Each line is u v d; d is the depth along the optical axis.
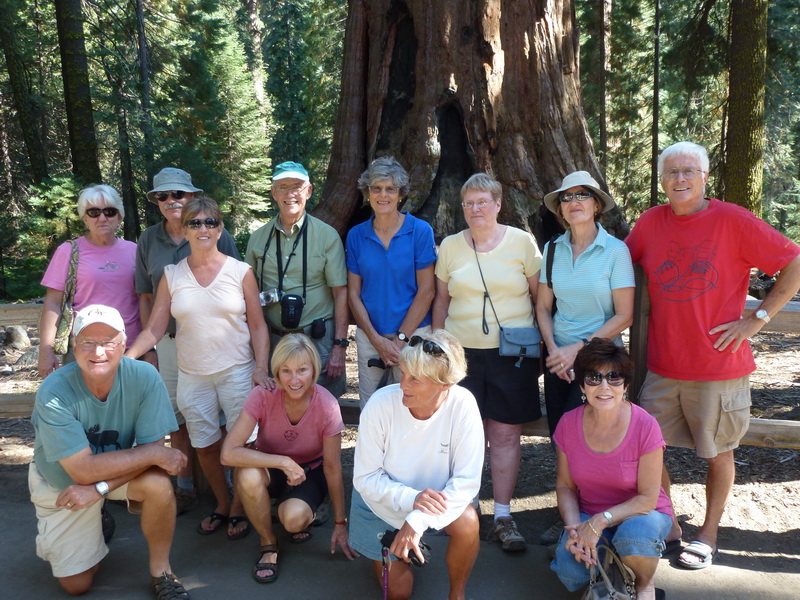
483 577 2.87
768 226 2.73
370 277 3.38
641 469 2.59
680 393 2.95
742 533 3.20
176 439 3.57
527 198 4.12
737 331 2.78
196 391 3.22
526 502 3.65
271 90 27.34
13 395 4.05
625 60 17.25
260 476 2.88
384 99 4.30
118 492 2.80
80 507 2.58
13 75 15.43
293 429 3.01
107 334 2.56
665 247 2.90
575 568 2.58
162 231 3.48
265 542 2.94
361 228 3.44
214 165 19.34
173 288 3.16
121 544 3.23
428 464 2.58
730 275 2.80
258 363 3.20
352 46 4.49
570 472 2.73
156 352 3.65
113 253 3.59
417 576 2.91
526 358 3.12
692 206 2.83
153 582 2.81
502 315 3.12
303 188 3.36
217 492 3.35
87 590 2.82
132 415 2.79
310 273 3.41
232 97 24.42
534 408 3.18
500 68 4.09
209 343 3.17
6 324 4.06
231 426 3.28
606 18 16.70
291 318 3.32
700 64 13.75
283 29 27.08
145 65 15.54
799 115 17.48
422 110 4.15
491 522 3.41
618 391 2.53
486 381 3.16
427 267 3.34
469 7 4.05
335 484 3.00
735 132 11.02
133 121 14.92
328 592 2.79
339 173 4.54
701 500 3.55
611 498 2.68
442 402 2.54
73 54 13.37
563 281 3.02
